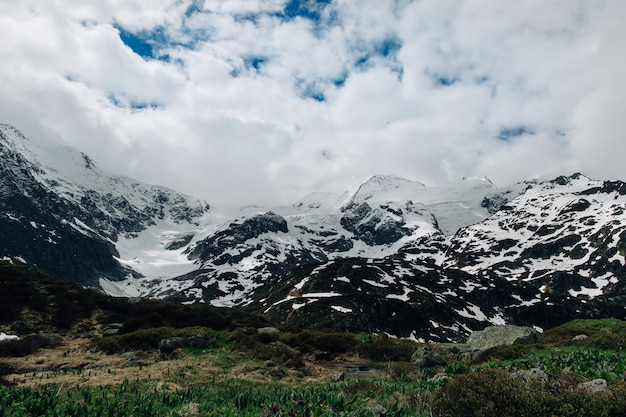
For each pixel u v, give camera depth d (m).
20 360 33.84
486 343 43.66
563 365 21.45
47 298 65.56
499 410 12.73
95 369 29.59
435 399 14.58
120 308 70.00
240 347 36.78
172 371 28.03
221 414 14.89
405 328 149.88
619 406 12.15
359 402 17.19
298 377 30.73
